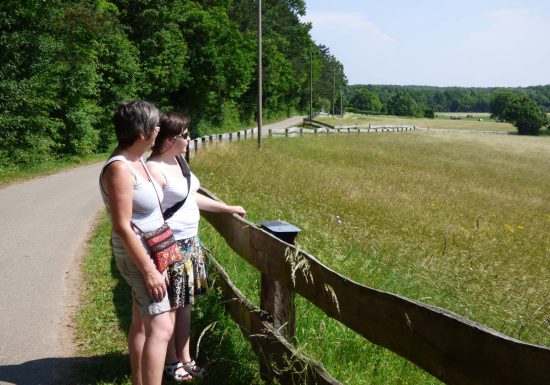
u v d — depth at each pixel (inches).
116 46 1248.2
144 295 125.0
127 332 184.7
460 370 77.9
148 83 1539.1
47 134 893.8
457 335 78.6
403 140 1948.8
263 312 141.1
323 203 430.6
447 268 259.3
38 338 180.7
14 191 560.4
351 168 816.9
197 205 160.6
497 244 363.3
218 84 2062.0
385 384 134.7
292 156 916.6
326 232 291.6
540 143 2760.8
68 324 192.9
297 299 170.6
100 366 158.6
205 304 179.9
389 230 363.6
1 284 240.5
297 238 266.4
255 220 325.4
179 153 144.8
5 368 158.6
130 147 123.6
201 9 1925.4
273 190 454.6
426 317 85.3
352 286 105.3
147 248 124.8
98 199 509.7
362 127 2417.6
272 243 135.5
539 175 1235.2
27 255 293.3
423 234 367.9
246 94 2866.6
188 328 151.6
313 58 4288.9
